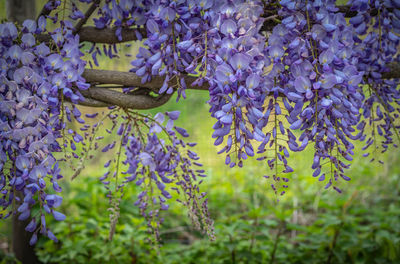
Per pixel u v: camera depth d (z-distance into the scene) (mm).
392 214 3752
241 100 1276
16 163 1280
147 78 1509
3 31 1375
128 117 1523
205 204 1487
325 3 1410
